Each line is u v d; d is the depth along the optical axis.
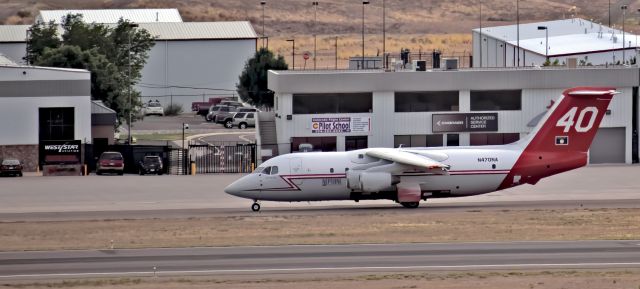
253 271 183.88
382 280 174.25
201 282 174.25
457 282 172.12
